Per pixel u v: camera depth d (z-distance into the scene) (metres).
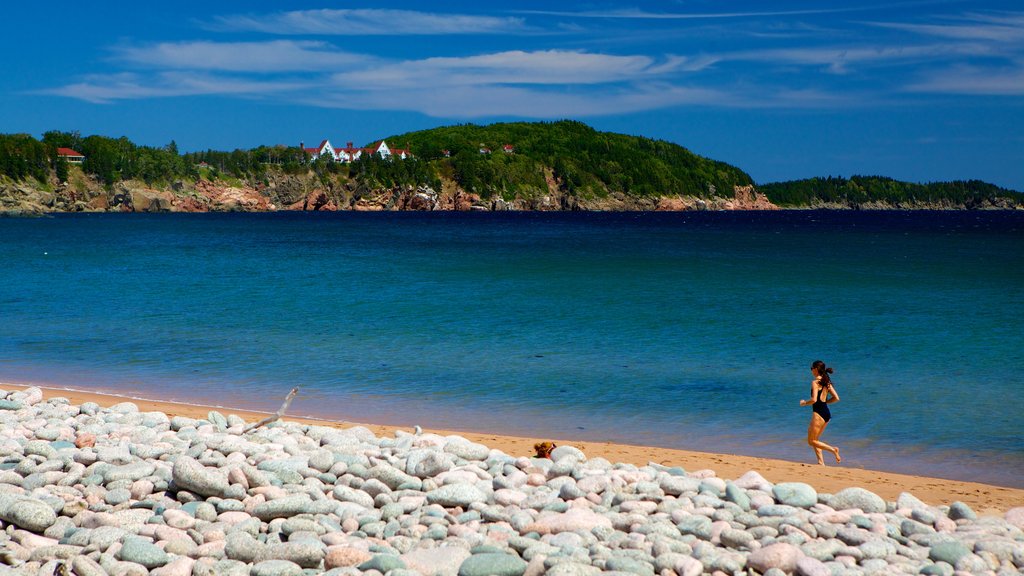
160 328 32.03
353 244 100.19
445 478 10.87
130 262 67.75
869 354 26.80
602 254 82.56
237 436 12.88
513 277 54.62
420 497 10.15
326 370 24.03
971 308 38.56
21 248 88.38
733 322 33.88
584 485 10.57
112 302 40.09
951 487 13.22
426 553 8.08
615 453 15.31
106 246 92.94
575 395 20.92
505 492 10.27
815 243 110.50
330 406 19.67
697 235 137.25
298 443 13.14
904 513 10.06
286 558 8.03
